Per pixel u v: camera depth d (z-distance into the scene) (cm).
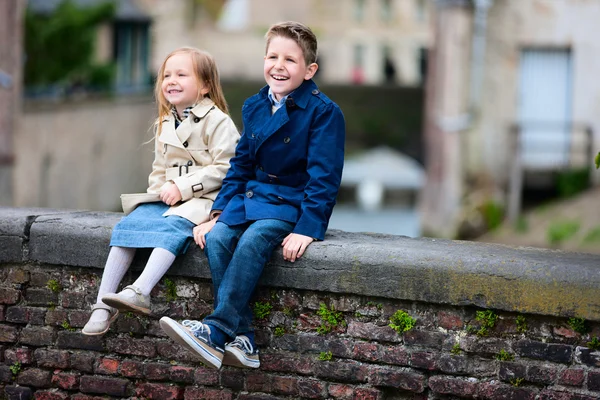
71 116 2736
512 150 2566
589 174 2603
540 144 2677
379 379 522
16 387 588
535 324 496
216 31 7325
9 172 2272
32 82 2930
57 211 603
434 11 3106
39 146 2488
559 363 494
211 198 555
